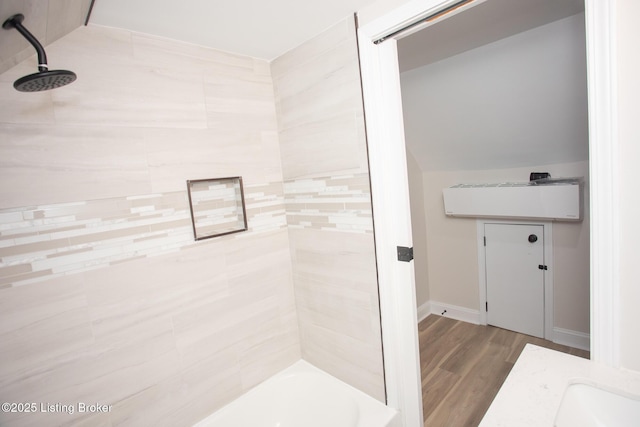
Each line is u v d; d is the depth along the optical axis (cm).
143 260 140
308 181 175
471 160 258
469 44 183
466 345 248
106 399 133
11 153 110
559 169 223
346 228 161
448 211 269
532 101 196
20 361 113
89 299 127
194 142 155
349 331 171
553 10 151
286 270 195
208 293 161
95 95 127
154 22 131
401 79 229
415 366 150
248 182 176
